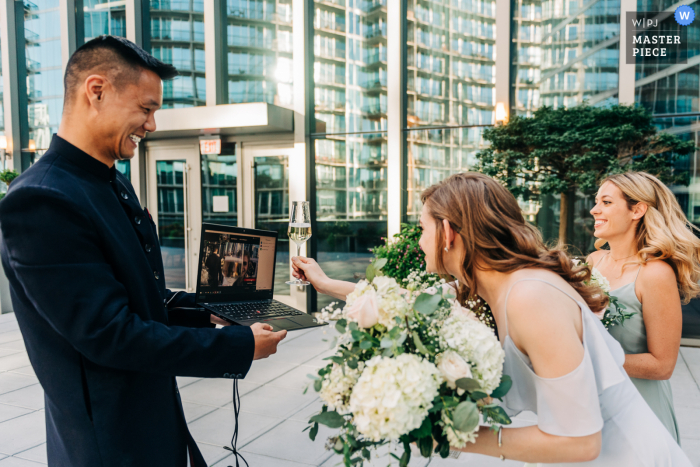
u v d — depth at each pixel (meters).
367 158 5.64
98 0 6.68
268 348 1.19
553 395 0.92
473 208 1.09
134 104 1.14
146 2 6.50
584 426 0.90
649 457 1.06
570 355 0.92
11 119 6.79
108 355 0.99
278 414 3.01
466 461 2.44
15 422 2.91
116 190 1.23
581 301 1.04
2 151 6.85
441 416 0.88
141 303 1.14
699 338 4.45
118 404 1.10
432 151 5.34
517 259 1.04
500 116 4.96
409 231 2.65
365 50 5.55
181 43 6.44
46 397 1.16
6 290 6.10
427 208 1.18
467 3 5.05
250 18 6.17
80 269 0.99
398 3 5.27
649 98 4.52
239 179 6.33
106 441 1.07
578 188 4.51
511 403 1.06
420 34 5.29
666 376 1.50
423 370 0.84
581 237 4.55
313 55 5.80
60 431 1.08
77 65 1.11
